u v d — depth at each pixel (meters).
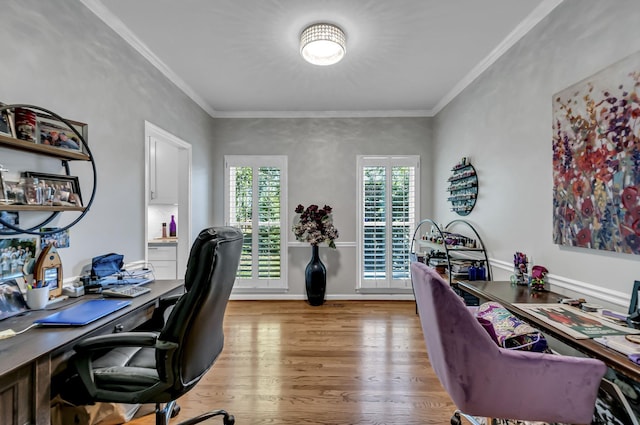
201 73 2.90
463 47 2.45
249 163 4.10
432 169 4.07
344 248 4.11
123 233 2.19
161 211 3.95
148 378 1.19
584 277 1.67
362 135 4.09
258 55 2.57
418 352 2.53
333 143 4.09
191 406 1.83
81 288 1.66
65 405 1.46
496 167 2.54
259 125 4.10
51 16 1.59
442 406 1.84
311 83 3.15
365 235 4.08
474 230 2.82
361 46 2.44
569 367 1.12
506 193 2.40
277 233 4.08
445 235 3.23
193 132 3.43
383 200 4.09
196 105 3.52
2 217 1.35
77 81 1.77
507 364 1.15
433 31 2.23
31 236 1.48
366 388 2.02
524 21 2.09
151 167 3.41
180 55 2.56
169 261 3.42
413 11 2.01
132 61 2.30
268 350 2.57
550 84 1.91
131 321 1.45
